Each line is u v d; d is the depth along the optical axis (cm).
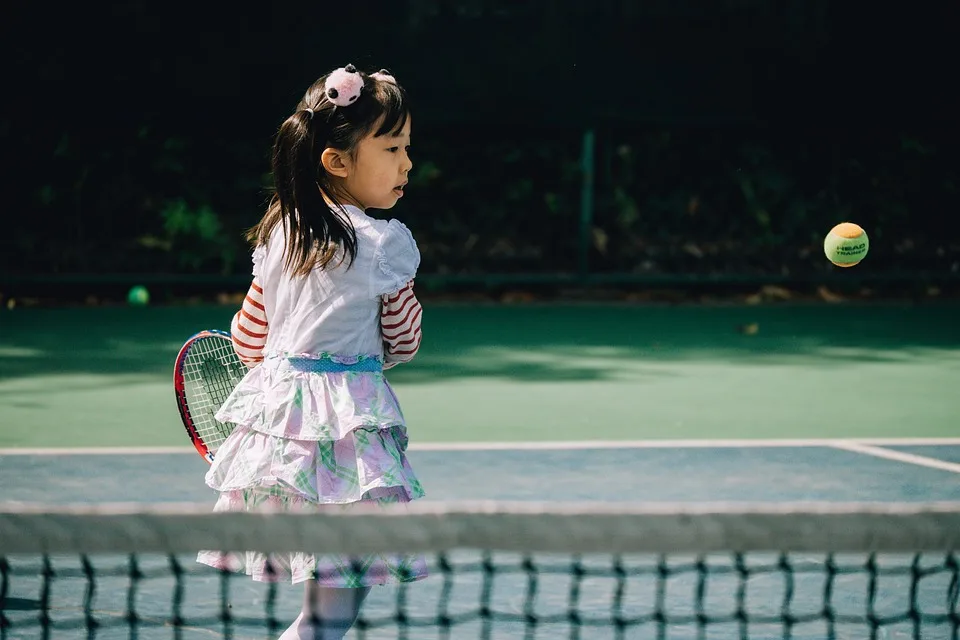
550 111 1731
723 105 1777
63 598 505
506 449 814
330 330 375
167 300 1691
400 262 381
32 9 1659
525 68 1728
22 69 1664
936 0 1784
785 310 1669
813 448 831
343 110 377
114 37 1684
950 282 1836
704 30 1759
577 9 1728
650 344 1333
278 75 1717
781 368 1186
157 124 1686
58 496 682
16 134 1659
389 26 1720
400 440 384
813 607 505
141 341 1309
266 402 372
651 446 830
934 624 485
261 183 1711
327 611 364
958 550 295
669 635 473
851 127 1797
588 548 289
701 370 1168
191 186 1698
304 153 376
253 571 366
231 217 1708
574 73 1734
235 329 397
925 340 1393
